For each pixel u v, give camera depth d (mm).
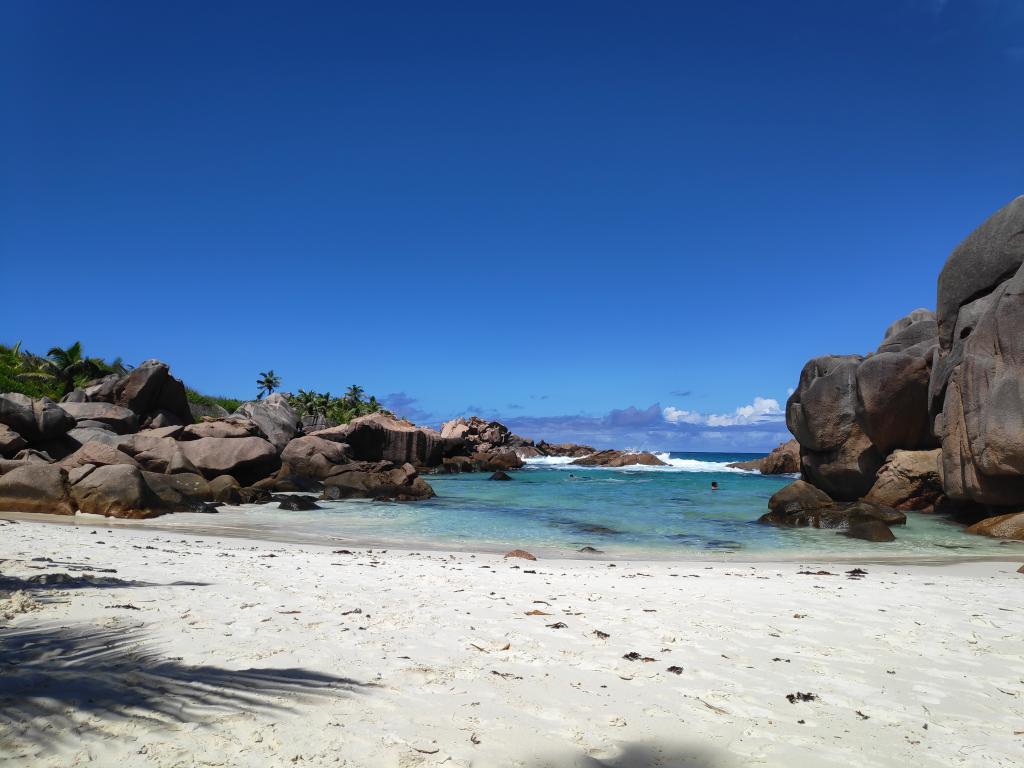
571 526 21297
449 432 80625
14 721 3373
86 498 19703
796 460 58062
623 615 7195
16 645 4660
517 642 5867
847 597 8828
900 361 24109
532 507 27500
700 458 148375
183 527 18141
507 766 3385
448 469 59219
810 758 3727
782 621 7137
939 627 7000
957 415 20328
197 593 7223
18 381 48594
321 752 3355
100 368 52594
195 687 4102
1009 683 5176
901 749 3896
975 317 20453
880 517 20297
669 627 6691
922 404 24188
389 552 14344
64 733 3314
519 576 10273
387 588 8492
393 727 3760
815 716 4375
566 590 8867
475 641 5816
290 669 4629
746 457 151625
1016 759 3795
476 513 24906
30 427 27719
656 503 29578
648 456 76438
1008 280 19406
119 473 20281
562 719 4090
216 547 13570
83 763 3045
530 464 79938
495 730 3836
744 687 4906
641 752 3697
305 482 32062
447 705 4180
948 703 4695
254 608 6578
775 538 18750
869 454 26297
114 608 6070
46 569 8055
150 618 5793
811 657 5770
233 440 30031
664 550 16484
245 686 4207
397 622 6371
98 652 4672
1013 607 8320
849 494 27469
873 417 25047
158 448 28000
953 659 5797
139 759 3127
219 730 3518
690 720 4207
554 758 3525
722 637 6355
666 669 5262
